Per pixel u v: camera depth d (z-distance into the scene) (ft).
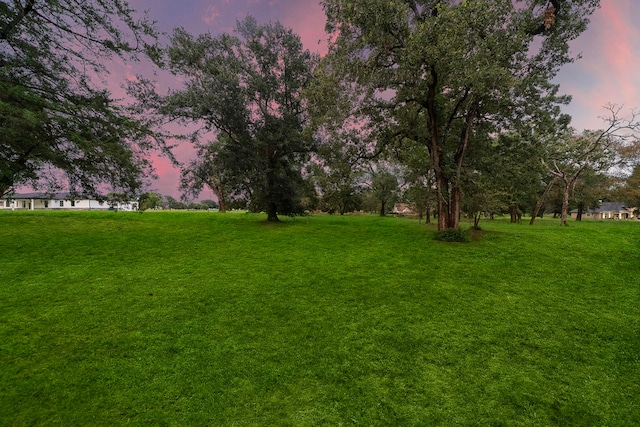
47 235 42.19
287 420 11.50
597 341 17.62
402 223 74.49
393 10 38.22
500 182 53.31
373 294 24.26
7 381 13.05
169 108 55.83
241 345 16.56
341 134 53.21
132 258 33.47
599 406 12.53
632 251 36.94
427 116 50.67
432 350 16.48
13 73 30.96
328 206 120.57
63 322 18.34
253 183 61.11
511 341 17.48
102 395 12.54
